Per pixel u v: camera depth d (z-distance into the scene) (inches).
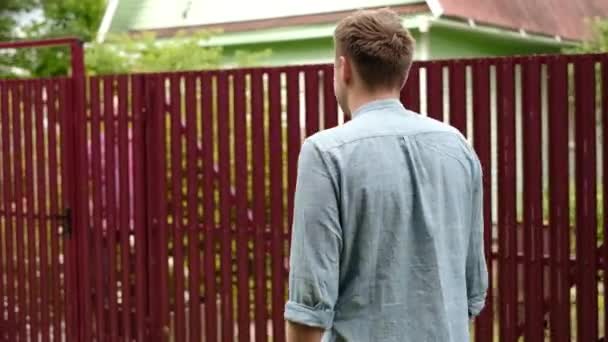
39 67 606.5
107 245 250.8
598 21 473.4
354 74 110.4
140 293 246.7
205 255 237.3
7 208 266.1
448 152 109.5
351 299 105.3
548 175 201.5
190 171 237.9
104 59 464.4
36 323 263.1
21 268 265.0
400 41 109.6
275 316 228.7
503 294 206.5
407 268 105.6
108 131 248.2
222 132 233.6
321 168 103.7
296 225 104.8
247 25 538.3
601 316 215.2
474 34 491.2
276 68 226.5
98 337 253.0
